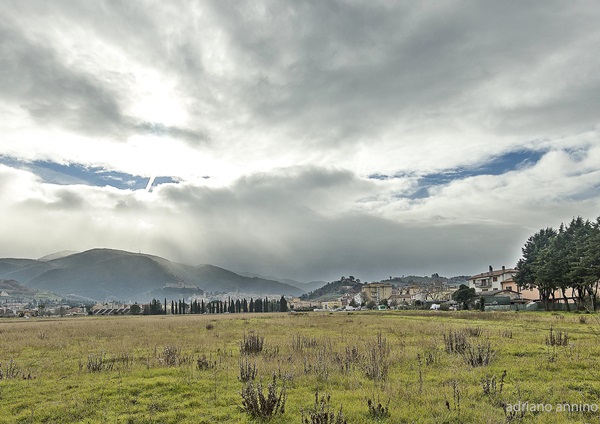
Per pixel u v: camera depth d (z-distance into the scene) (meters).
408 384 13.89
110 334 37.41
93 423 10.87
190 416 11.29
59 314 194.00
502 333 26.70
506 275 118.06
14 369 18.20
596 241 62.12
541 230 88.38
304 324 47.91
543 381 13.67
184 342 28.22
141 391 14.07
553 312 62.34
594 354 17.77
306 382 14.51
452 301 114.25
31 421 11.42
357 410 11.00
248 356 20.05
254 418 10.79
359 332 33.53
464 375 14.82
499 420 9.74
